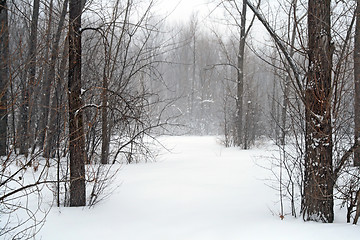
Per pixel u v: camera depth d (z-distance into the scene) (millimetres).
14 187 5605
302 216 4262
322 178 3961
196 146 16312
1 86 6703
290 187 6062
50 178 5891
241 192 5664
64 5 6625
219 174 7426
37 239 3381
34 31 6332
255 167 8484
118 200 5012
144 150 11703
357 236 3172
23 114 8516
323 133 3975
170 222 4035
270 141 18516
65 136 4672
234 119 18156
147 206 4734
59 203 4727
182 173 7523
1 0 3844
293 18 4395
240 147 15719
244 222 3988
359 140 3889
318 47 4000
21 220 3699
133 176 7035
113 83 7434
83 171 4660
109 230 3715
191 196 5344
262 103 22750
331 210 3971
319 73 4016
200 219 4156
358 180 4363
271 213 4430
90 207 4570
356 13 3930
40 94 7883
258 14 4289
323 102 4000
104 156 8422
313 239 3191
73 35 4559
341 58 3963
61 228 3717
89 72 7035
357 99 5430
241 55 16719
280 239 3285
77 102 4621
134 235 3584
